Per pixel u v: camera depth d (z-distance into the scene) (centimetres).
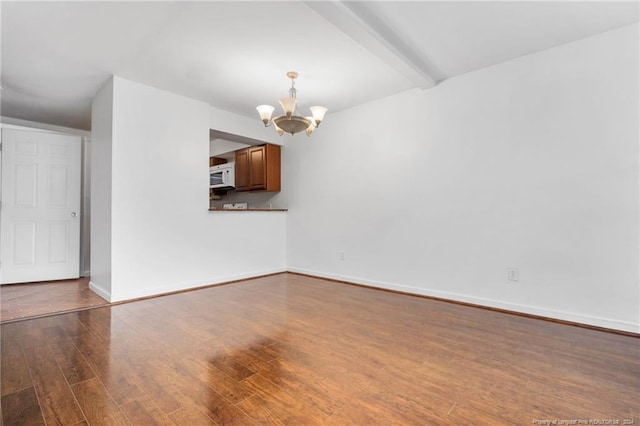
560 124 268
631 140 238
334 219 438
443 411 146
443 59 293
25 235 398
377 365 190
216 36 251
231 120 436
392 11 223
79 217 431
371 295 355
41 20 227
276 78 328
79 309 297
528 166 283
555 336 233
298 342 223
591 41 254
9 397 155
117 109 321
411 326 255
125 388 163
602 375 177
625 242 240
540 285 277
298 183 485
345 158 425
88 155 471
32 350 208
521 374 178
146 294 342
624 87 241
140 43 260
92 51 272
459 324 260
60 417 140
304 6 215
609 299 246
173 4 211
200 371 182
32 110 414
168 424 136
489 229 305
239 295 353
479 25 240
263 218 470
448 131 332
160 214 354
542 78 277
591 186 254
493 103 303
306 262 473
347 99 390
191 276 382
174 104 367
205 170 397
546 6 218
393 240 376
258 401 153
